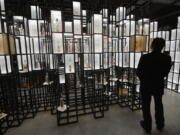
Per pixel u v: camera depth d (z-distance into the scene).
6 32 2.15
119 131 2.09
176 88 4.09
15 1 2.67
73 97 3.32
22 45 2.67
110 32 3.28
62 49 2.23
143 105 2.05
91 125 2.28
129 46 2.78
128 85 2.99
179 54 4.04
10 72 2.26
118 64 3.19
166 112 2.66
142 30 2.65
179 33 4.00
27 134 2.06
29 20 2.90
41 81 3.44
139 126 2.21
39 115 2.69
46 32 3.13
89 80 3.22
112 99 3.29
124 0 2.96
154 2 3.81
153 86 1.93
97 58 2.62
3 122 2.33
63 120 2.46
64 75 2.49
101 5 2.77
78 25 2.42
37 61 3.26
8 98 2.46
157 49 1.83
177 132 2.02
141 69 1.94
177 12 4.29
